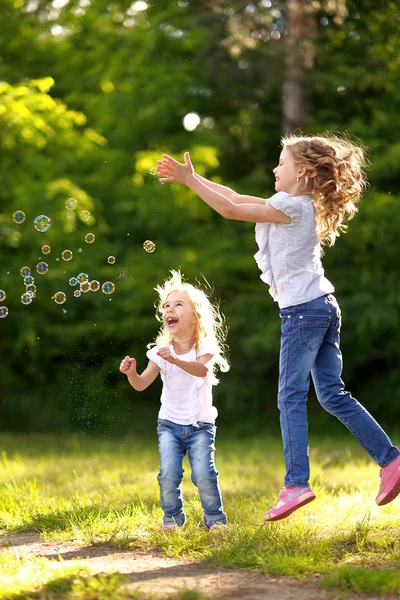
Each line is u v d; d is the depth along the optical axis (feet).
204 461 19.27
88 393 71.67
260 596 13.74
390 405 71.72
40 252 64.80
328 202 18.21
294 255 17.97
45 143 62.39
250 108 74.38
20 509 22.99
